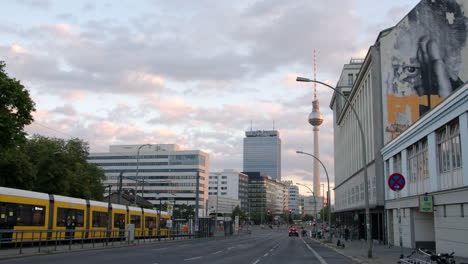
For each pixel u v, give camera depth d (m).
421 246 35.53
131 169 172.50
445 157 27.70
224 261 22.34
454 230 25.62
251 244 45.34
